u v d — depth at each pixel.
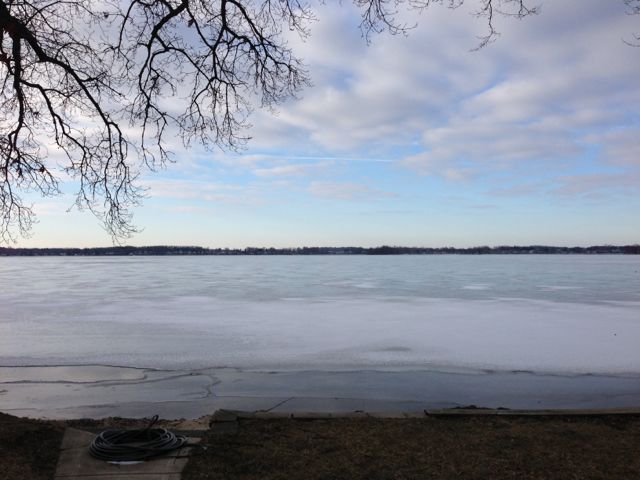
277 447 5.21
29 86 7.05
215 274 58.31
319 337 16.67
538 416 6.38
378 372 12.01
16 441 4.97
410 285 39.44
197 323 19.59
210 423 5.97
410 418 6.29
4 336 16.77
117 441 5.10
